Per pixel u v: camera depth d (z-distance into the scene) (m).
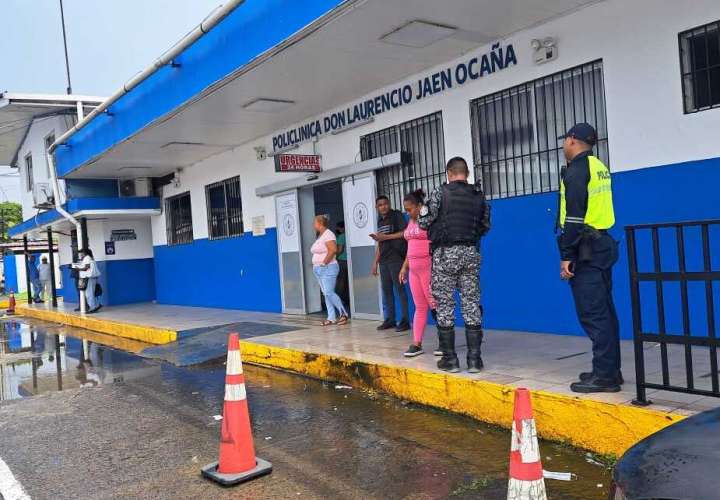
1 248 25.77
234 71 7.78
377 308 9.42
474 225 5.53
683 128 5.83
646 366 5.18
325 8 6.14
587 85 6.67
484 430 4.91
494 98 7.63
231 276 13.54
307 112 10.22
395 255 8.21
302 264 11.13
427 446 4.66
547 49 6.82
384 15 6.29
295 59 7.46
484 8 6.33
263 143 11.97
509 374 5.33
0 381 8.62
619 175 6.32
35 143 19.95
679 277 3.85
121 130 11.43
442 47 7.46
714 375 3.73
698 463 2.21
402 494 3.88
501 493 3.79
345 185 9.84
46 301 23.05
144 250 18.25
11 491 4.32
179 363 8.63
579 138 4.48
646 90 6.07
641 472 2.30
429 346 7.07
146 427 5.68
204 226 14.43
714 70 5.66
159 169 15.21
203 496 4.04
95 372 8.73
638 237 6.19
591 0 6.34
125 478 4.45
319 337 8.34
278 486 4.13
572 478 3.90
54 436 5.59
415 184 8.75
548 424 4.52
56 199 15.78
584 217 4.38
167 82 9.59
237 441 4.30
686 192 5.84
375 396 6.08
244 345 8.38
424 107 8.43
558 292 7.05
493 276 7.70
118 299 17.77
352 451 4.68
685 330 3.86
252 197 12.48
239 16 7.63
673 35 5.84
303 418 5.58
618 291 6.40
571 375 5.14
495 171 7.70
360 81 8.66
